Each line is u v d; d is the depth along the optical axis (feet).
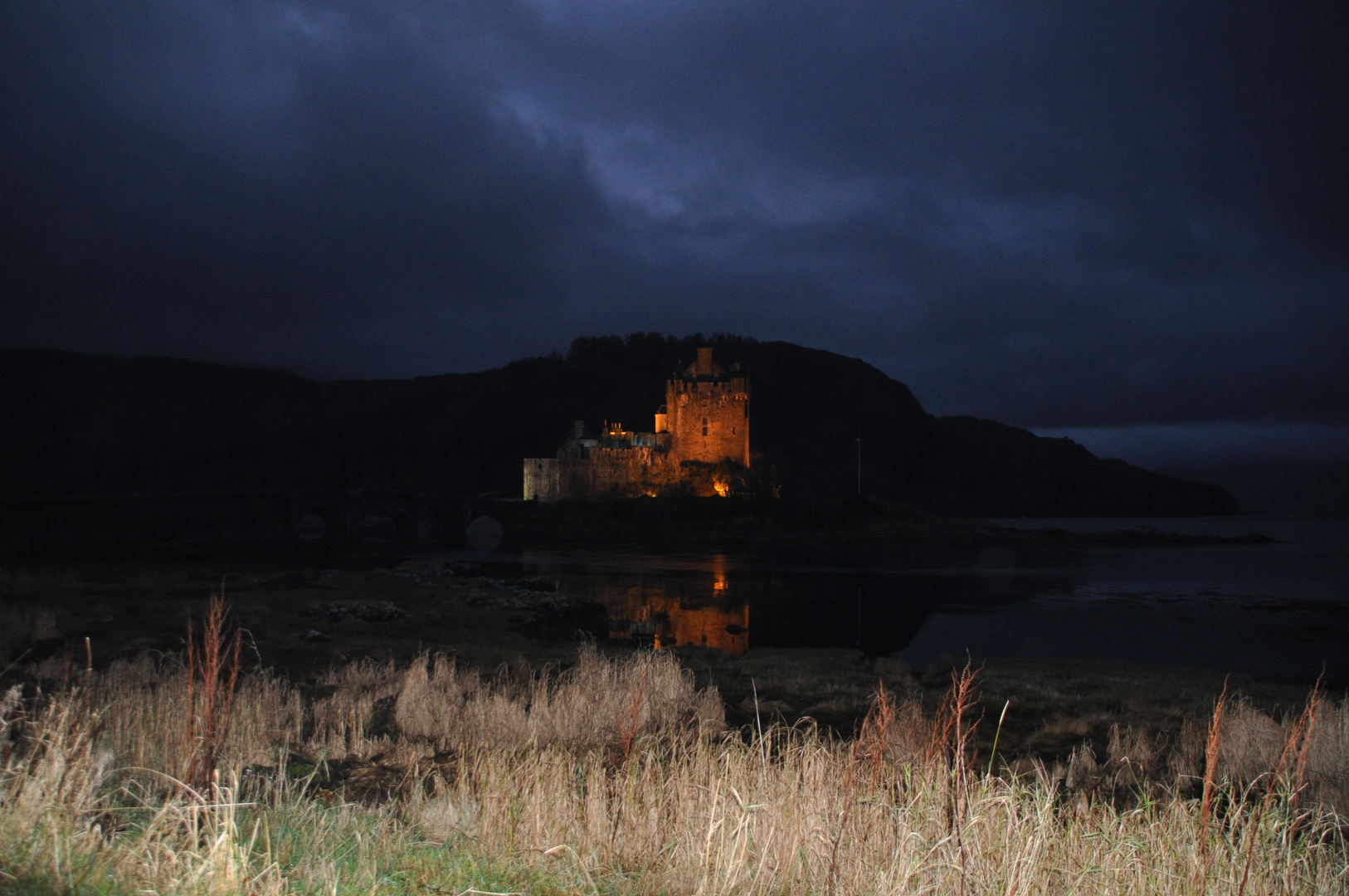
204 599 110.93
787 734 50.75
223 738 23.38
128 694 39.99
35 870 14.97
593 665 64.64
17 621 75.15
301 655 76.74
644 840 21.59
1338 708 54.34
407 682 51.75
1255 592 219.61
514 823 22.20
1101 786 38.34
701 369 514.27
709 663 91.61
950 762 27.14
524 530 390.01
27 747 22.74
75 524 264.11
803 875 19.66
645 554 323.37
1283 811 25.45
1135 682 83.35
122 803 22.03
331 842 20.12
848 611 178.29
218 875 15.65
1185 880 20.61
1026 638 143.74
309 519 568.00
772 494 447.42
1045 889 19.10
